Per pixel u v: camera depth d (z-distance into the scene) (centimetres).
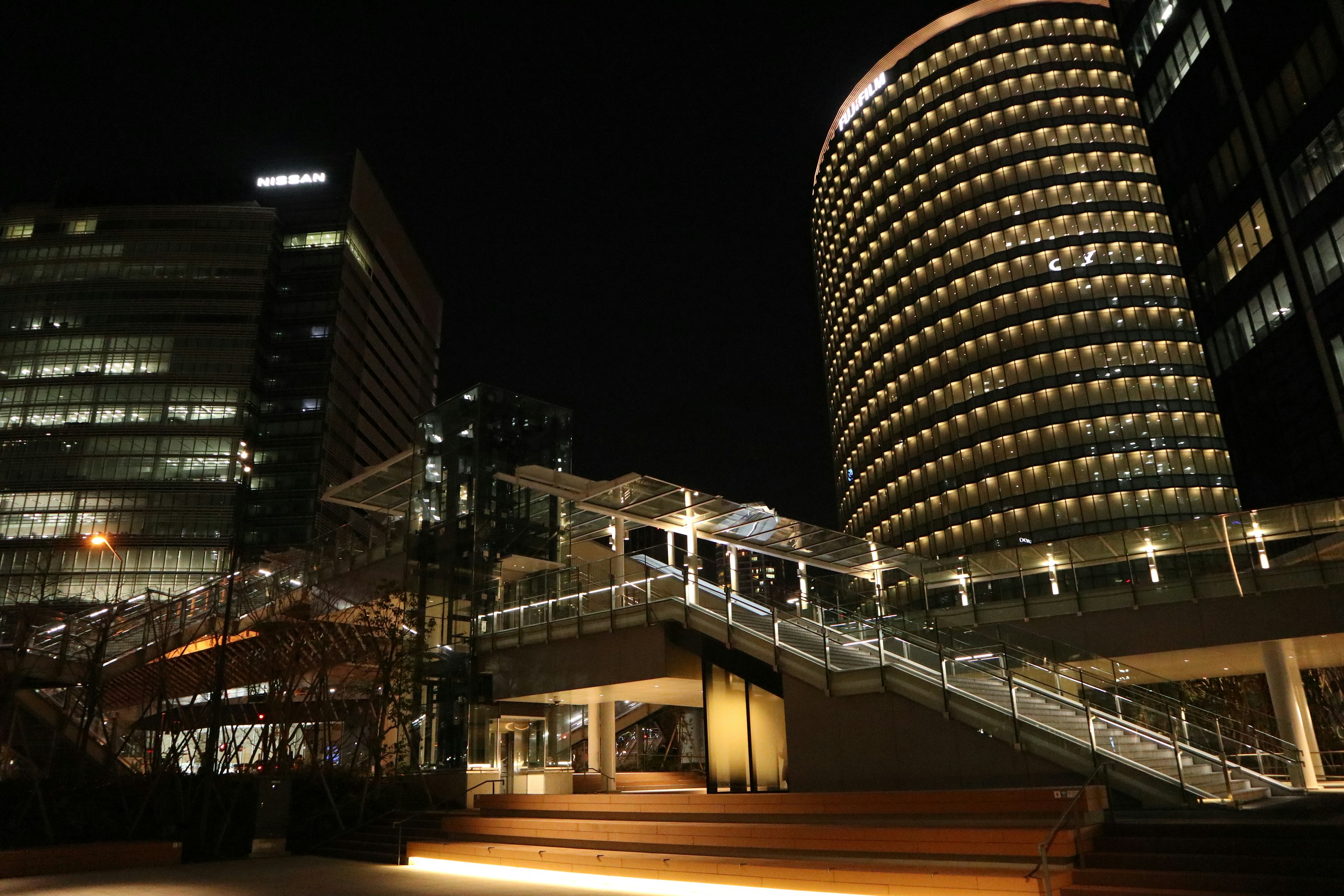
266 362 10250
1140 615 2794
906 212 9888
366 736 3003
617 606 2655
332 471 10006
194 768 3102
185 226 10412
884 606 2558
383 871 1953
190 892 1650
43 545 8962
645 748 5078
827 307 11550
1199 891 1090
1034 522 7944
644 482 2744
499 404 3278
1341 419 3394
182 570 9025
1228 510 7500
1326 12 3416
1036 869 1159
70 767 2491
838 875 1323
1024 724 1797
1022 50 9544
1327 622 2494
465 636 3003
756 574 2388
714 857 1540
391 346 12212
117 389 9662
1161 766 1702
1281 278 3734
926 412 9056
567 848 1841
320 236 10925
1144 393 7950
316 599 3022
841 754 2092
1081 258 8544
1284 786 1895
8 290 10062
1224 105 4062
